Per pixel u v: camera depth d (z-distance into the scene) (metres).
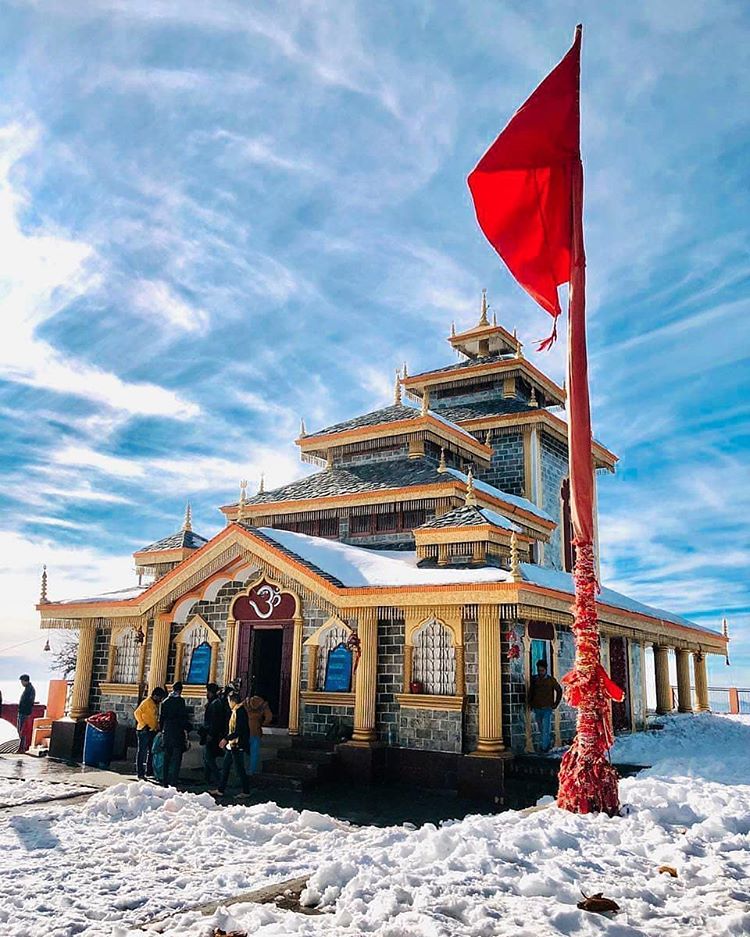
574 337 12.27
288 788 15.99
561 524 28.53
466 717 16.28
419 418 24.42
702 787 12.12
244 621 20.02
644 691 24.97
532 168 12.49
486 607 16.33
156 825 10.77
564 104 12.52
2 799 13.80
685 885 7.26
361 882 6.99
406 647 17.22
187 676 20.72
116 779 16.39
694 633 27.06
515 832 8.67
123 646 22.45
